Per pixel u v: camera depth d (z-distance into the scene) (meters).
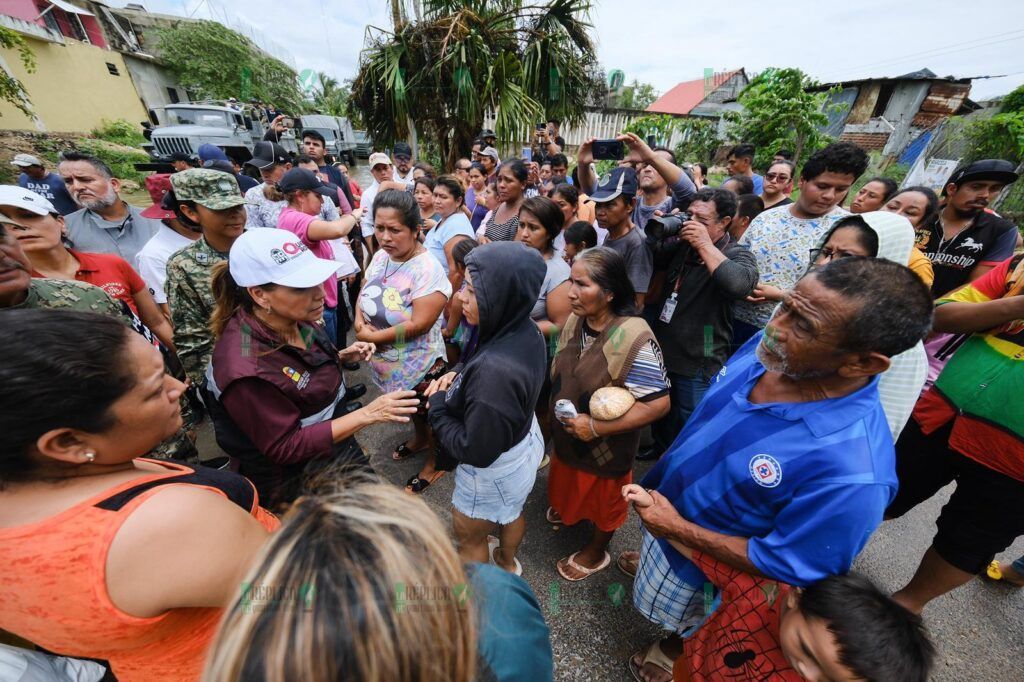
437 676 0.41
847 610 0.78
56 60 11.48
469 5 5.46
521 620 0.58
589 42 5.95
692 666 1.16
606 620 1.65
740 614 1.03
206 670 0.42
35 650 0.88
